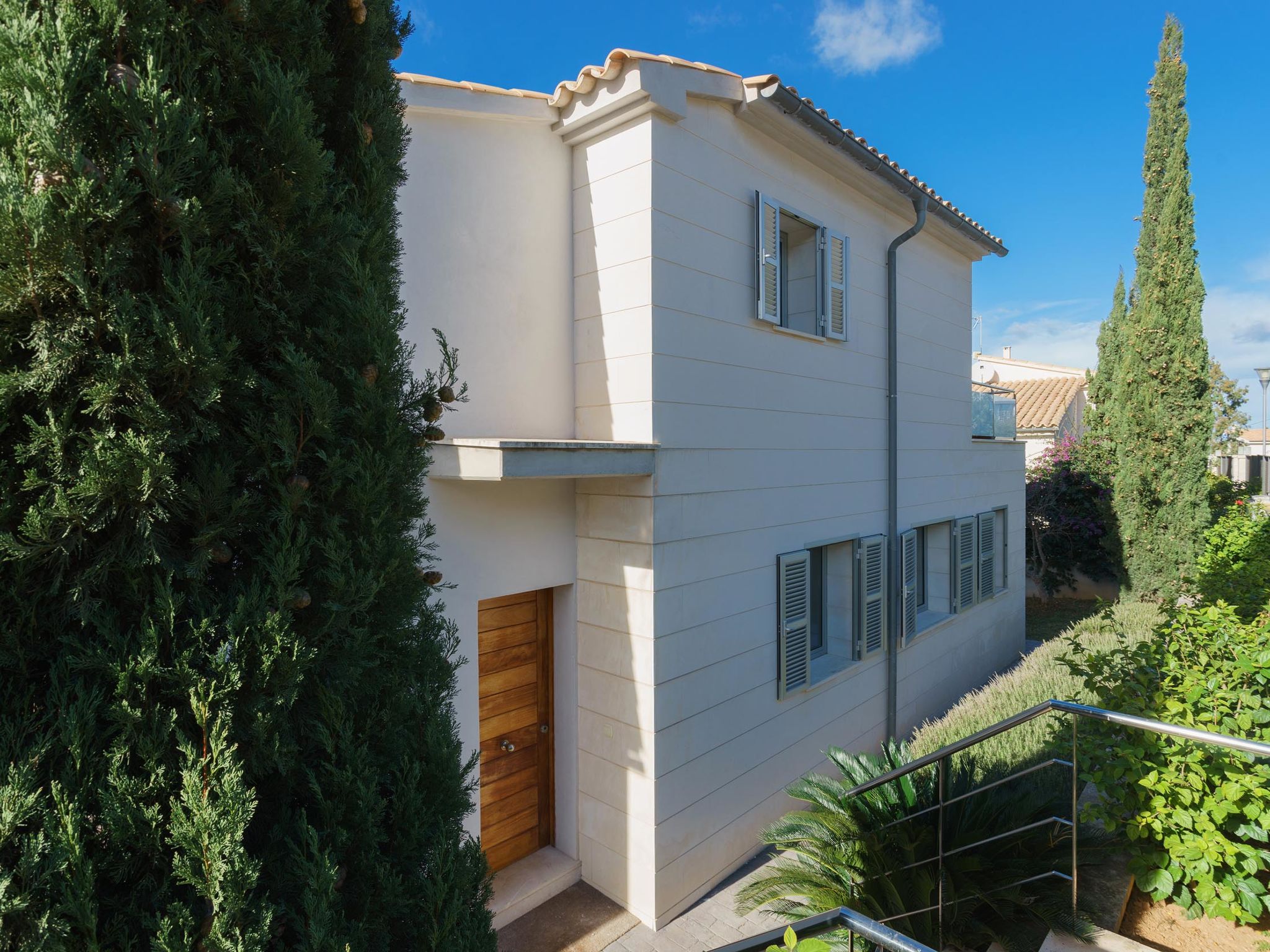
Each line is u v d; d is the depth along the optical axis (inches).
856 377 265.0
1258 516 490.9
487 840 189.0
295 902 83.4
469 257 175.0
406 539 103.7
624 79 173.2
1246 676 144.9
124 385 71.1
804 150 227.1
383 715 99.7
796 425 231.5
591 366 193.6
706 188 195.2
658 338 179.6
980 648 372.2
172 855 72.1
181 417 77.3
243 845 86.0
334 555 88.0
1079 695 166.6
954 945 140.2
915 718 304.0
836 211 251.8
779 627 221.5
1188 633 166.1
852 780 178.4
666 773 182.2
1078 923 123.0
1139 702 142.8
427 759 103.8
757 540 213.3
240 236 83.1
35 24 68.1
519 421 184.9
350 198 101.7
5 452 69.2
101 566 70.7
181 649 75.4
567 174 197.3
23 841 62.6
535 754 201.2
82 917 63.3
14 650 67.1
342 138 104.7
